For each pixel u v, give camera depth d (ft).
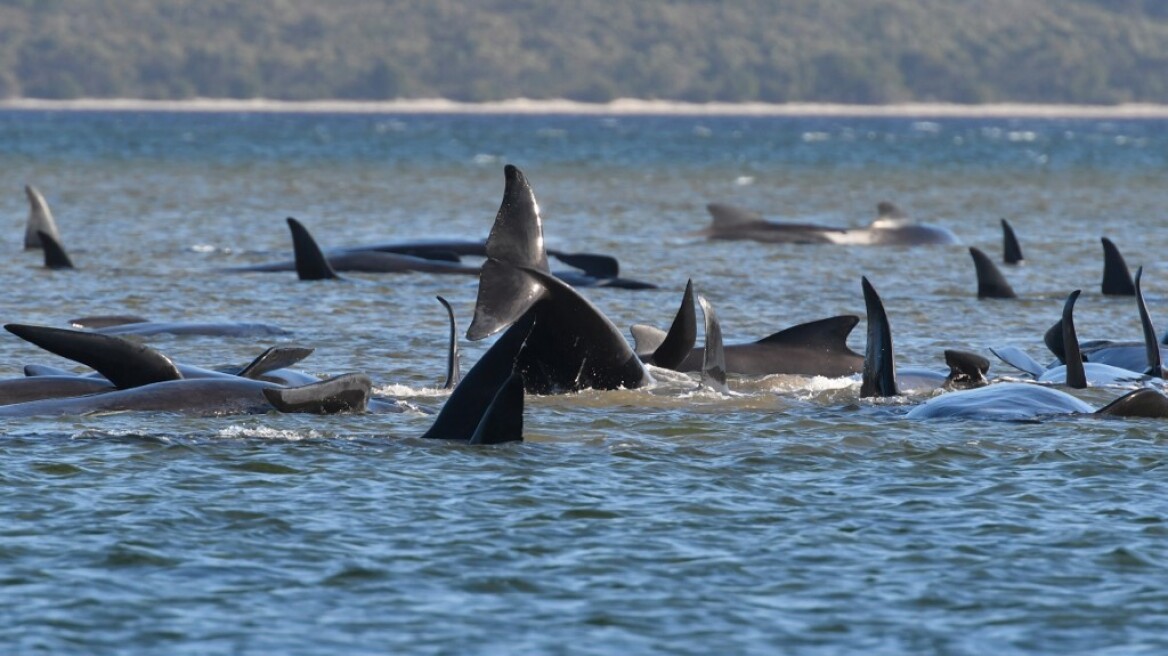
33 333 209.87
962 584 143.02
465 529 156.76
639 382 226.58
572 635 129.70
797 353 252.83
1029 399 217.77
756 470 182.80
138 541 150.92
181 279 395.75
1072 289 400.88
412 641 127.95
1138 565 148.56
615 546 152.35
